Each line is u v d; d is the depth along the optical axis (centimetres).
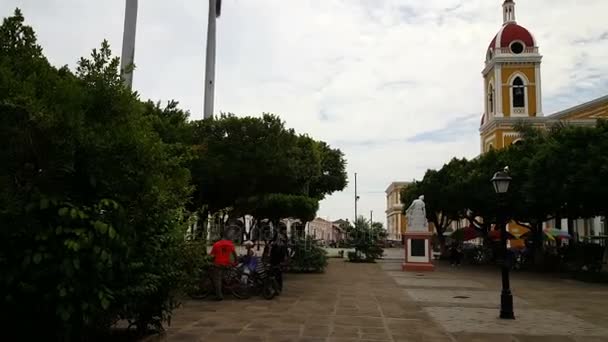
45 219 581
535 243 3088
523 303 1414
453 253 3372
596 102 4891
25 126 559
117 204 601
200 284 1381
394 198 11488
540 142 2950
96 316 646
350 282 1966
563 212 2753
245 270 1434
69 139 582
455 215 4081
